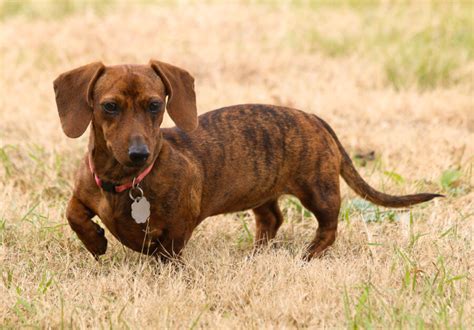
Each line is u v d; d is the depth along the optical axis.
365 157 10.91
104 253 7.67
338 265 7.48
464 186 9.99
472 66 14.86
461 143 11.32
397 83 14.43
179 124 7.15
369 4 19.84
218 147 7.66
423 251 7.90
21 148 10.88
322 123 8.42
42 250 8.03
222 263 7.58
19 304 6.70
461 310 6.30
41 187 9.78
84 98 6.89
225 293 6.93
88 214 7.45
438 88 13.98
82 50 15.78
